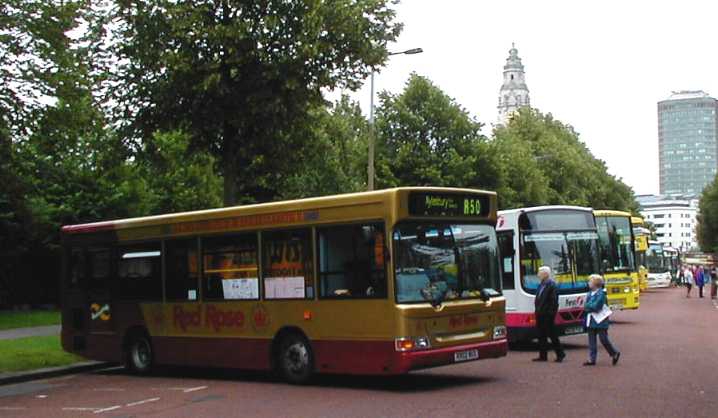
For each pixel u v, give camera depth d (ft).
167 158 78.07
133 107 69.77
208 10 64.95
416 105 146.92
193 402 43.65
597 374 49.16
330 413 37.88
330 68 67.87
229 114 68.28
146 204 135.74
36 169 65.36
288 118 69.15
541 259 65.82
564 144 251.19
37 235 127.54
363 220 44.91
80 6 61.77
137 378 56.75
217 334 52.54
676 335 76.02
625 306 89.40
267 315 49.52
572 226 68.18
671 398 39.78
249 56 64.80
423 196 44.96
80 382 56.39
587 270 68.03
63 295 63.62
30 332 86.89
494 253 48.80
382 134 145.48
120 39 67.72
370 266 44.47
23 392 52.44
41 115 61.41
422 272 44.70
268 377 53.42
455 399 40.81
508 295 65.67
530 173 187.11
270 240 49.62
